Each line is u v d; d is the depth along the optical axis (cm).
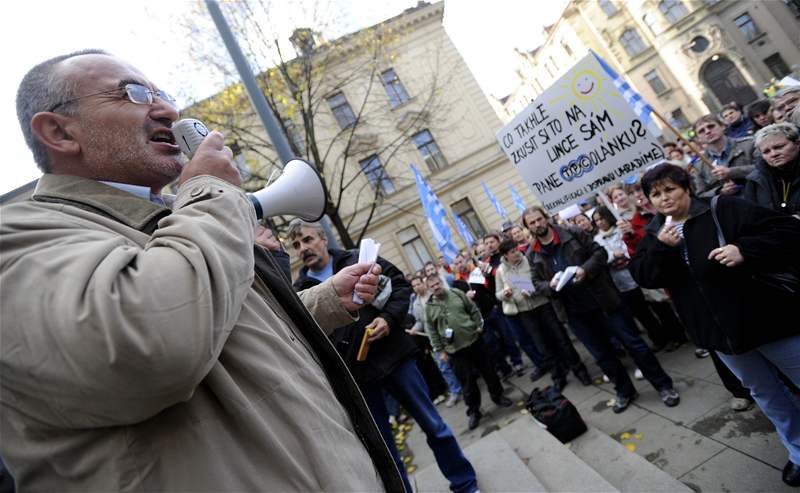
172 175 110
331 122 1557
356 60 1338
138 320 63
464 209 1741
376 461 105
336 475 82
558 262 406
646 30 2772
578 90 354
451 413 543
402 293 289
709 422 298
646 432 318
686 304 224
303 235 302
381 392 279
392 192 1659
